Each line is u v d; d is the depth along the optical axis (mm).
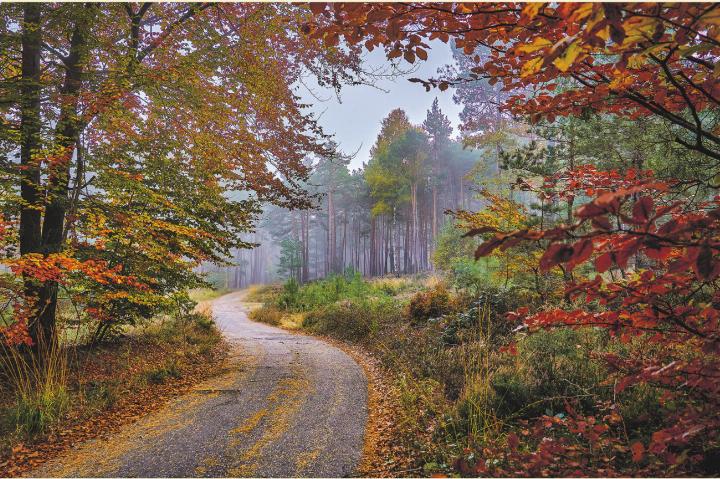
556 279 8156
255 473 4094
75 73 8195
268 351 11391
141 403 6637
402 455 4316
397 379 7180
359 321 13438
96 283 7699
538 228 7578
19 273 5652
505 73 2955
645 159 6277
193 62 7789
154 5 8547
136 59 8102
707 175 4410
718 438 2529
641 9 1557
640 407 3588
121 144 8414
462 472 2693
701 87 2256
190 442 4980
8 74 7871
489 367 5645
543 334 5805
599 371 4441
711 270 1472
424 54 2748
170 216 9195
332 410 6055
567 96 3004
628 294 2289
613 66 2568
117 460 4551
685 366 2238
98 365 8164
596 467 2783
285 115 9406
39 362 6992
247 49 8391
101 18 7586
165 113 8445
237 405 6438
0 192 6734
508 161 11227
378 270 45469
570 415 3617
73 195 7777
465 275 12234
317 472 4078
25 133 6969
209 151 8758
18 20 7535
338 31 2578
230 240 10164
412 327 10742
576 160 10898
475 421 4297
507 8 2383
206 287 10508
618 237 2070
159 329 12250
